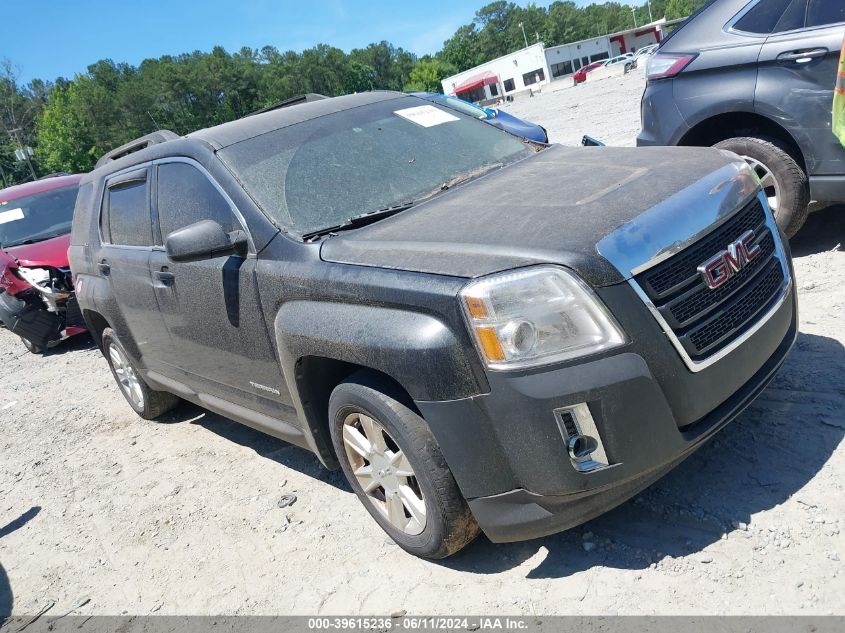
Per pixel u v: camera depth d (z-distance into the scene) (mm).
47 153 94312
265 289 3207
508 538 2602
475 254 2566
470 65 133500
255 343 3414
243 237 3367
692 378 2461
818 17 4414
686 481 3006
